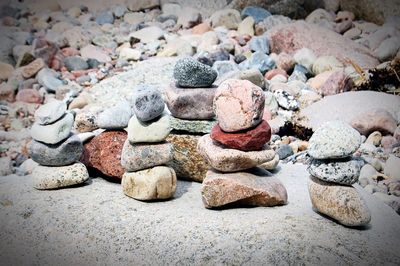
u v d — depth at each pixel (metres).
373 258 0.71
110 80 1.72
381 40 1.96
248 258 0.70
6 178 1.04
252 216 0.80
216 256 0.70
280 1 2.27
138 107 0.87
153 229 0.77
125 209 0.83
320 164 0.79
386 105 1.43
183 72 0.96
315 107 1.50
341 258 0.70
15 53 1.90
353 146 0.77
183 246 0.73
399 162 1.16
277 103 1.55
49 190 0.93
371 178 1.13
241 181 0.83
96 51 1.99
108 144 0.99
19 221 0.83
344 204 0.77
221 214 0.81
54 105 0.93
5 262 0.76
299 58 1.81
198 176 1.00
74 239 0.77
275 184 0.86
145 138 0.87
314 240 0.73
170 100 0.97
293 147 1.31
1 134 1.49
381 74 1.59
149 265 0.71
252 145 0.83
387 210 0.92
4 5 2.34
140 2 2.41
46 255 0.76
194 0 2.46
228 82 0.85
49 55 1.87
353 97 1.49
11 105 1.67
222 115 0.83
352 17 2.26
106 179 1.01
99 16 2.33
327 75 1.70
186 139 0.99
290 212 0.82
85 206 0.85
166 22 2.26
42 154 0.93
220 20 2.20
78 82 1.77
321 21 2.18
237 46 1.96
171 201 0.88
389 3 2.17
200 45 1.96
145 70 1.74
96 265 0.73
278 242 0.72
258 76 1.57
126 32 2.19
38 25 2.22
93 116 1.05
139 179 0.87
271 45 1.98
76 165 0.95
